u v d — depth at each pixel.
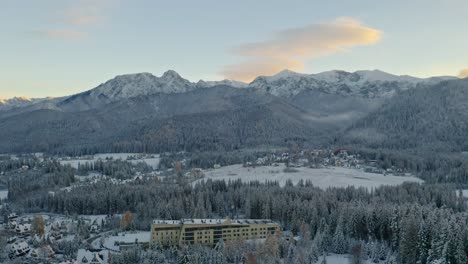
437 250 183.88
